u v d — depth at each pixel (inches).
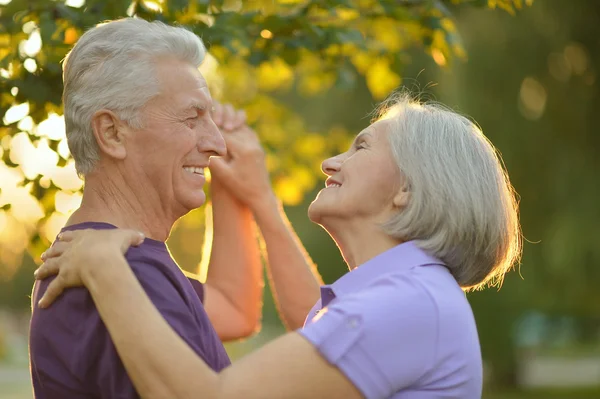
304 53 154.9
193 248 406.9
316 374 83.4
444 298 90.4
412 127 97.9
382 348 85.0
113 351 87.3
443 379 88.4
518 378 786.8
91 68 97.1
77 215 99.3
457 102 466.6
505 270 103.4
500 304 666.8
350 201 98.0
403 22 143.3
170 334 84.2
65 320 90.4
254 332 131.6
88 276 87.0
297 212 579.2
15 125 130.2
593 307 706.8
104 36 97.7
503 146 487.8
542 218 519.5
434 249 95.3
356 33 139.2
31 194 133.9
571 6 458.6
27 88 124.5
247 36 140.8
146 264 91.9
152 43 98.2
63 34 123.8
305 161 195.2
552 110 491.2
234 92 194.2
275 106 192.9
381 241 97.9
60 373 91.1
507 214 98.8
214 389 81.7
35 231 136.6
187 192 100.3
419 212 95.5
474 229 95.4
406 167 96.2
